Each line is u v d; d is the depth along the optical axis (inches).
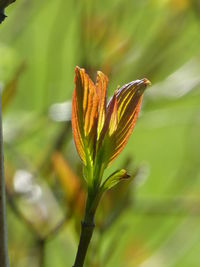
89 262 19.9
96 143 14.0
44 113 28.9
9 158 26.3
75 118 14.0
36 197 22.3
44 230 21.8
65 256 25.6
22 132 29.1
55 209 22.3
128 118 14.0
